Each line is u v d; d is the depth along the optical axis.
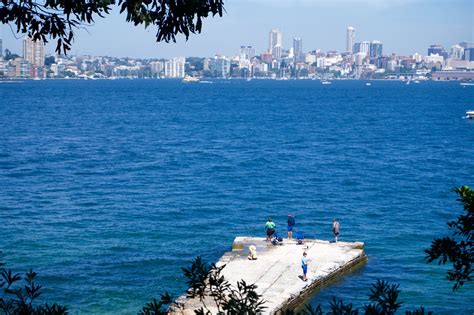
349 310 14.00
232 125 170.38
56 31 14.88
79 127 158.75
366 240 56.47
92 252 51.03
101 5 14.96
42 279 44.22
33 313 14.27
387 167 99.88
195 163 100.88
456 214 67.12
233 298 14.81
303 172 93.94
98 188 78.88
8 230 57.41
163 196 74.44
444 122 185.75
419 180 88.31
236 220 63.34
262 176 89.69
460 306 40.56
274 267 45.25
